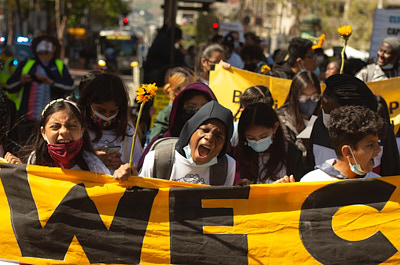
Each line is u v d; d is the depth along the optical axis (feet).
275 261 12.14
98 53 139.54
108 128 14.79
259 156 14.73
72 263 12.39
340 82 14.73
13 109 16.56
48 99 27.07
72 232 12.37
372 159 11.70
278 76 25.12
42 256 12.46
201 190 12.14
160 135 17.08
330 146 14.84
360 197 12.05
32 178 12.44
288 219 12.16
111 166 13.79
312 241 12.11
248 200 12.21
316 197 12.12
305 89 17.46
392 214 12.02
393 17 36.04
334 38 127.95
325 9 133.18
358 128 11.36
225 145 12.64
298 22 132.87
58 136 12.12
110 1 172.24
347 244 12.05
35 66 27.12
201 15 133.28
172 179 13.03
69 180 12.40
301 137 16.74
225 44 38.09
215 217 12.21
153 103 25.73
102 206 12.32
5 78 31.24
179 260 12.24
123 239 12.28
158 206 12.25
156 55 34.24
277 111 17.87
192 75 20.83
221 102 21.58
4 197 12.55
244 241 12.17
